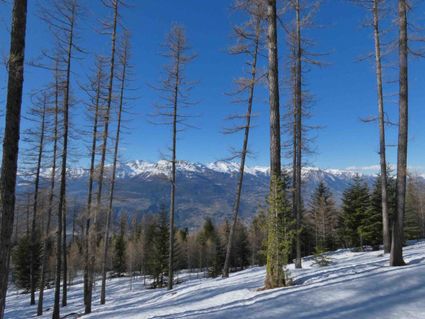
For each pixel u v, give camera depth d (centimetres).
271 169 871
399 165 969
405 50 992
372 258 1386
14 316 2112
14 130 611
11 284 4172
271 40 901
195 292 1161
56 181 1872
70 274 3869
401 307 517
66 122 1470
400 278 662
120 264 5359
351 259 1513
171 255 1827
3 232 590
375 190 2838
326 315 523
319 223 3938
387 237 1537
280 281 820
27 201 2112
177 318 685
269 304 623
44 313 2030
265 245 894
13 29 618
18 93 616
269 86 895
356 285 655
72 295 3027
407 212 3588
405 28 997
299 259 1426
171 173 1831
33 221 2127
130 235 6912
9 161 602
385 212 1555
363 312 517
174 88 1789
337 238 3988
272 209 844
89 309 1570
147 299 1611
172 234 1839
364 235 2717
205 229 6719
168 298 1285
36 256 2931
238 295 829
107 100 1591
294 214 1539
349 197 3086
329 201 4062
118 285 4122
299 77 1520
